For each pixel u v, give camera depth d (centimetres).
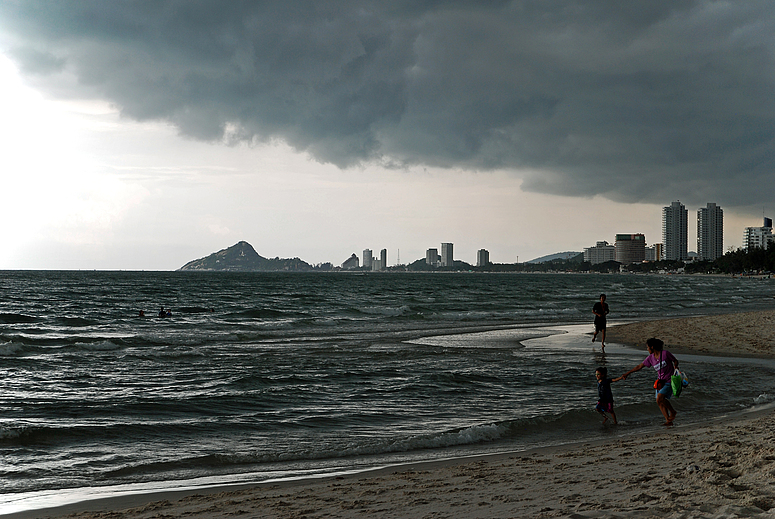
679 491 519
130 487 749
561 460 775
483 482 654
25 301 5622
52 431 1012
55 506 664
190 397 1334
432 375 1597
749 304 5472
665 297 7056
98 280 13100
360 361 1931
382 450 931
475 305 5353
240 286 10488
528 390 1444
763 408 1211
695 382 1516
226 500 645
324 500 616
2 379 1573
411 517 519
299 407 1248
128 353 2077
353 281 15725
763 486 511
